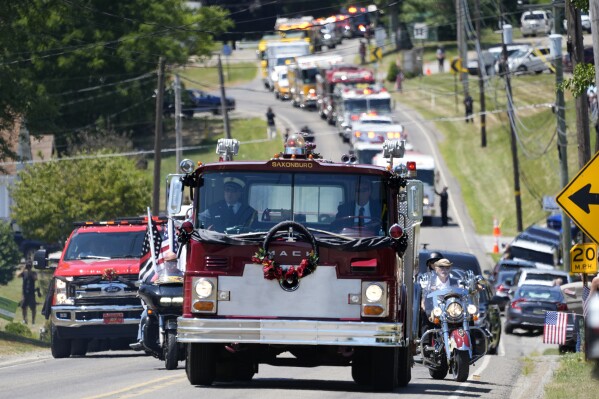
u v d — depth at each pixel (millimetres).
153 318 64375
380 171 46219
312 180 46250
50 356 80750
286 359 48625
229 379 52156
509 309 115875
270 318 45156
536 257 162375
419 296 53812
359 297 45344
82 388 48594
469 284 56500
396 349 47875
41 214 154500
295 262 45250
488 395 48938
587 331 48062
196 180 46594
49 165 158250
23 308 116188
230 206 46281
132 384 49906
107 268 78750
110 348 87750
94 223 83062
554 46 137625
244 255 45469
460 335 54188
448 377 59594
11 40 130750
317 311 45250
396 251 45688
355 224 45969
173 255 63938
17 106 123312
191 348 47531
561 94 138625
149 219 68188
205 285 45438
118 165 159750
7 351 82688
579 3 76125
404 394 46719
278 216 46094
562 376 59500
